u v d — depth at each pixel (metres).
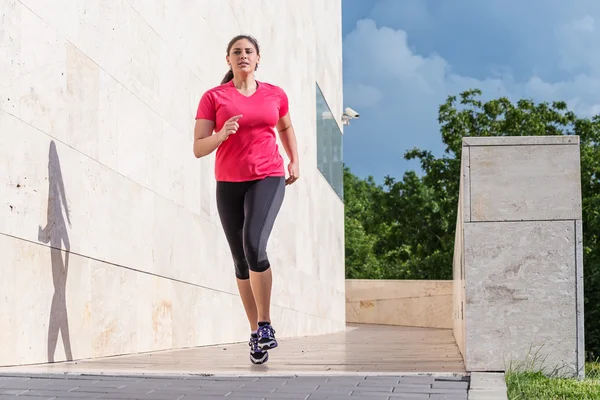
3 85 4.86
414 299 22.12
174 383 4.04
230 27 10.17
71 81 5.75
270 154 5.27
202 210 8.73
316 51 16.66
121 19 6.66
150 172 7.22
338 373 4.52
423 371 4.80
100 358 5.95
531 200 5.02
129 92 6.80
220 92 5.30
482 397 3.65
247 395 3.67
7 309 4.79
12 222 4.89
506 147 5.04
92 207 6.02
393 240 30.39
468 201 5.06
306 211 14.64
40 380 4.04
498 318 4.97
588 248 19.56
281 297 12.30
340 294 18.69
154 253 7.24
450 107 29.73
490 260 5.01
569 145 5.02
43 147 5.31
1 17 4.86
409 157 29.83
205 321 8.62
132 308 6.70
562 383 4.48
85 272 5.85
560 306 4.95
